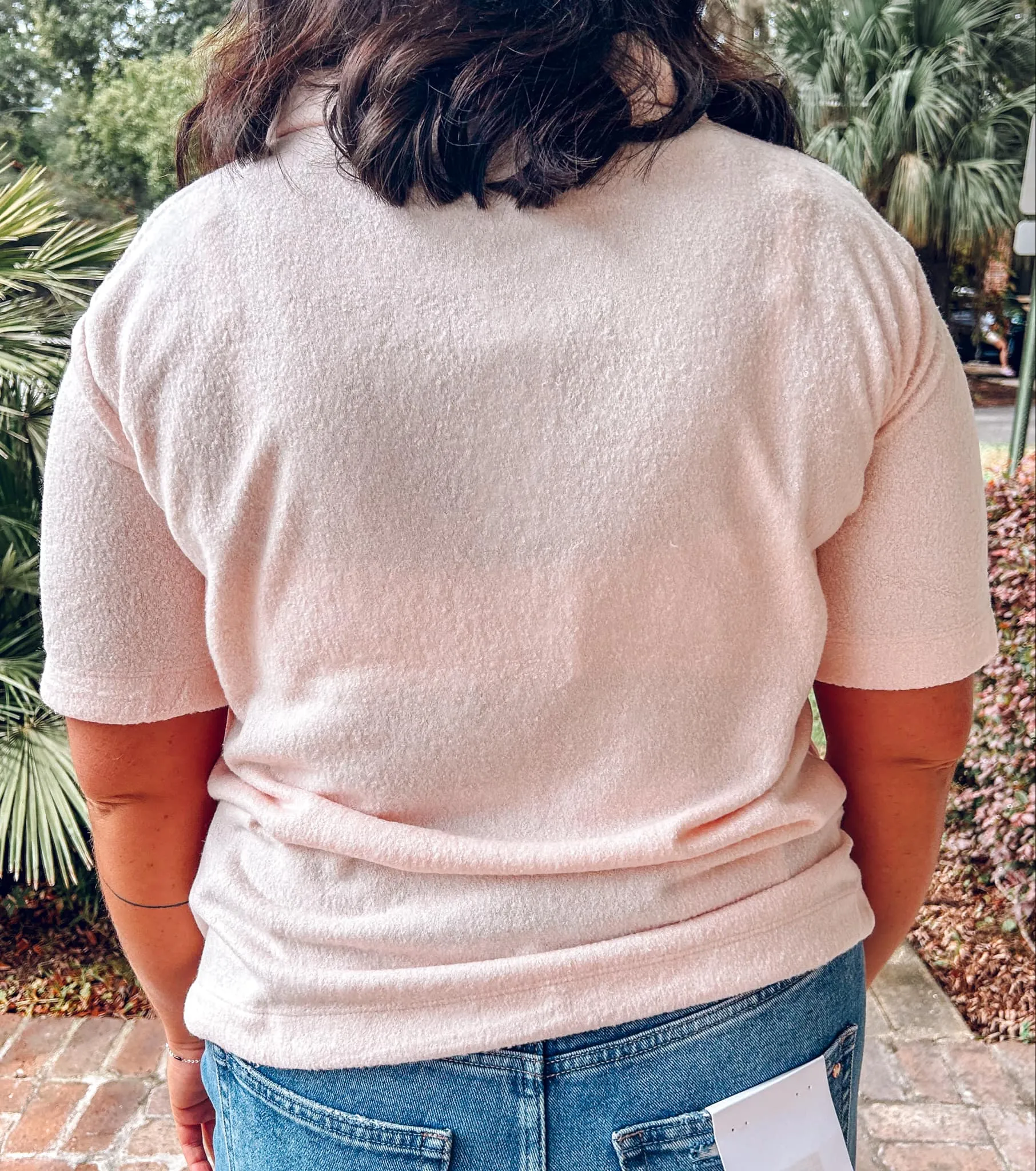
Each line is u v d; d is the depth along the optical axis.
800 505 0.60
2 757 2.70
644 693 0.64
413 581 0.60
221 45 0.66
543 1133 0.66
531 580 0.60
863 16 9.06
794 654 0.66
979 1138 2.26
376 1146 0.67
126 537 0.65
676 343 0.57
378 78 0.55
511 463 0.58
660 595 0.61
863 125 9.09
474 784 0.65
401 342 0.57
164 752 0.74
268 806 0.69
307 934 0.66
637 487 0.58
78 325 0.62
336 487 0.57
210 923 0.72
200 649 0.70
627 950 0.65
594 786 0.65
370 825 0.65
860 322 0.59
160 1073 2.55
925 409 0.63
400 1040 0.65
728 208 0.58
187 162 0.70
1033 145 4.01
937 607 0.68
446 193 0.56
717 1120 0.67
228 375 0.58
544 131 0.55
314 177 0.59
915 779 0.80
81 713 0.69
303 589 0.61
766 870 0.69
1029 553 2.74
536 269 0.58
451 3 0.56
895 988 2.73
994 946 2.84
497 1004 0.65
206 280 0.58
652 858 0.66
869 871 0.87
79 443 0.63
